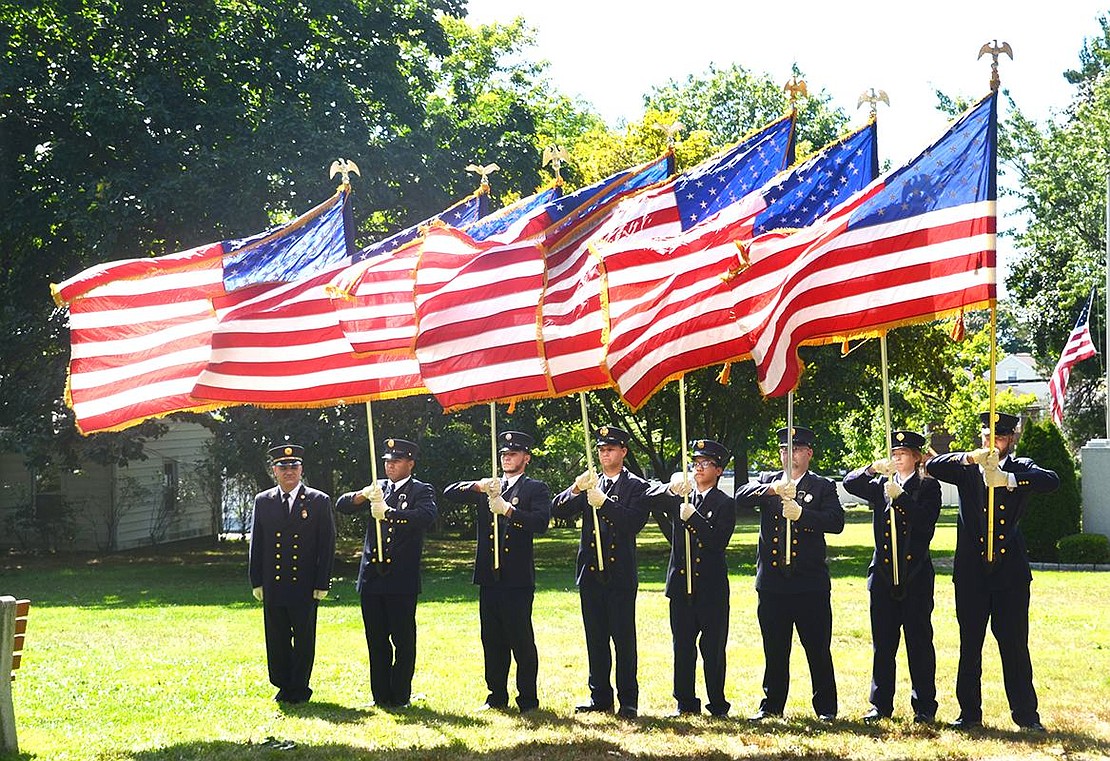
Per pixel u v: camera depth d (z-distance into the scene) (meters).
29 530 30.73
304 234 10.80
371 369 9.95
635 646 9.60
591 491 9.18
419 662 11.97
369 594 9.94
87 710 9.73
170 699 10.16
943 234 8.26
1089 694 10.03
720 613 9.47
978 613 8.92
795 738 8.54
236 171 22.97
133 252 24.95
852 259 8.41
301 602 10.12
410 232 11.18
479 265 9.42
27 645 13.34
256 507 10.32
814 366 25.11
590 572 9.66
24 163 25.42
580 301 9.40
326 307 10.04
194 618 15.95
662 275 9.07
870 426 39.16
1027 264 43.06
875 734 8.63
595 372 9.23
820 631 9.30
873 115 9.79
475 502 10.04
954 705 9.66
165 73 24.52
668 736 8.68
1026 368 76.19
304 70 25.45
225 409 24.64
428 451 24.28
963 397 39.81
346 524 32.84
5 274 26.02
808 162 9.87
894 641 9.26
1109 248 24.12
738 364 24.62
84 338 9.91
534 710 9.71
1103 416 41.59
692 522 9.30
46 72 24.66
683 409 9.14
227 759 8.20
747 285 8.77
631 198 9.88
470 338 9.29
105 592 20.31
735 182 9.95
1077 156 40.88
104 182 22.89
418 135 25.33
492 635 9.87
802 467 9.58
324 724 9.24
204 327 10.15
